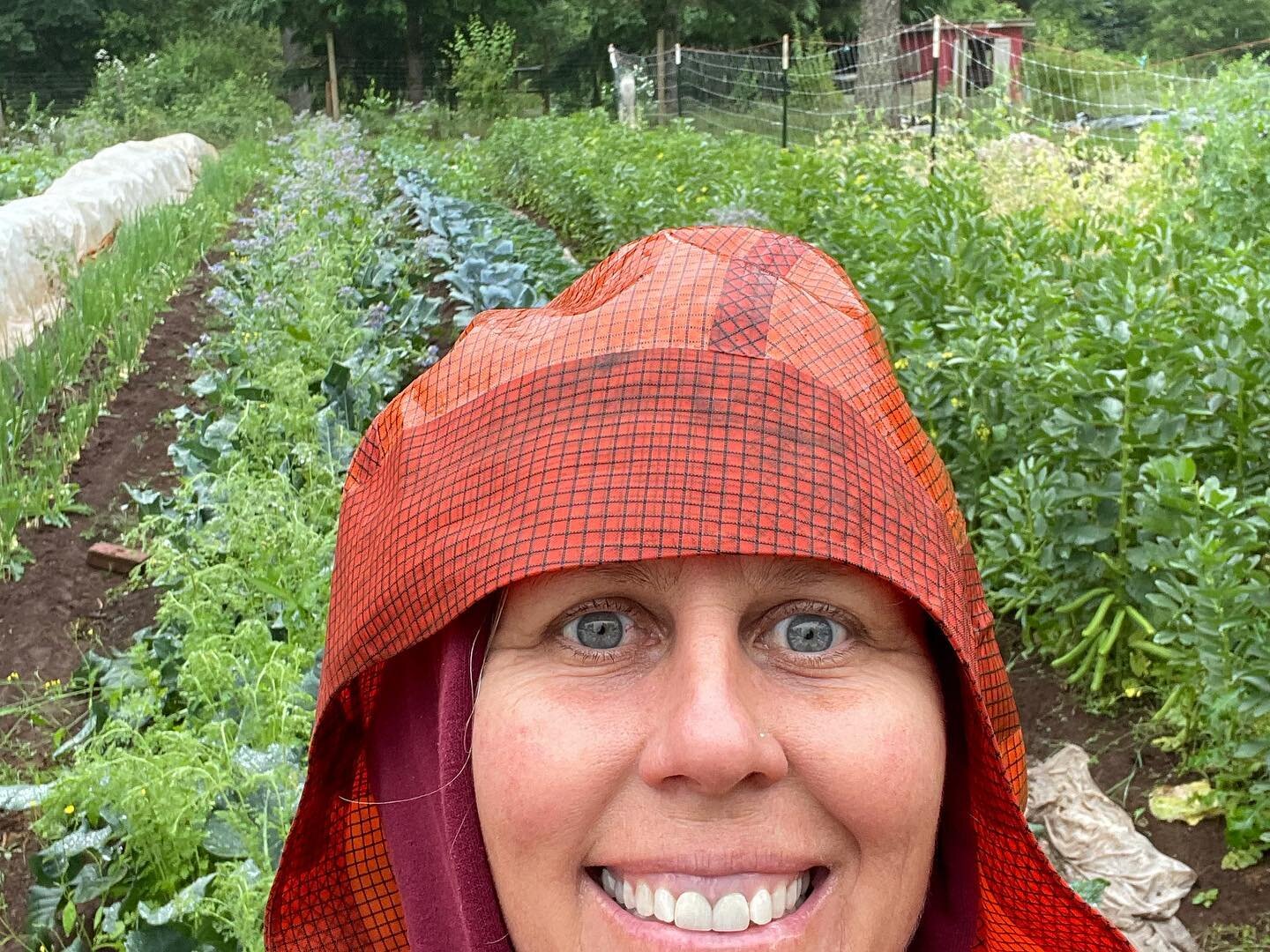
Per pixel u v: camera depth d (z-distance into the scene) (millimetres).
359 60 11633
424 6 11227
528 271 2920
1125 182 2865
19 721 1514
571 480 342
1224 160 2547
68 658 1703
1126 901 1121
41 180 5465
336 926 458
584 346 366
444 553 354
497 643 367
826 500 338
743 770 333
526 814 348
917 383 1614
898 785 349
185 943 912
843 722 348
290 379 1924
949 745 407
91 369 2730
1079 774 1284
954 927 419
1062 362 1421
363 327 2545
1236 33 16328
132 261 3324
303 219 3473
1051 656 1499
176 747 1027
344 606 400
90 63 13195
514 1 11453
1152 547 1292
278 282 2992
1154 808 1233
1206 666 1147
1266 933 1087
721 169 3479
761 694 350
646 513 334
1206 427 1402
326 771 439
